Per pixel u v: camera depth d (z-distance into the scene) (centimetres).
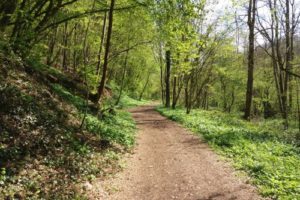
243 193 1001
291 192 960
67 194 865
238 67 4262
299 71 3028
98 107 2044
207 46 2755
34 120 1208
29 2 1692
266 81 4553
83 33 3322
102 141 1469
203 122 2414
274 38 3072
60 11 1861
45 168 969
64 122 1405
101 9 1908
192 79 3197
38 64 2197
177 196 998
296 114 3294
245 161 1309
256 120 3375
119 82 5294
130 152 1512
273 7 2759
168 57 4053
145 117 3083
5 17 1577
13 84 1361
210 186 1077
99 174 1093
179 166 1319
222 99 5756
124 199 952
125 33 2547
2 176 790
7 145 970
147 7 1677
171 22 1609
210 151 1555
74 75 2817
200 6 1570
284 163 1269
